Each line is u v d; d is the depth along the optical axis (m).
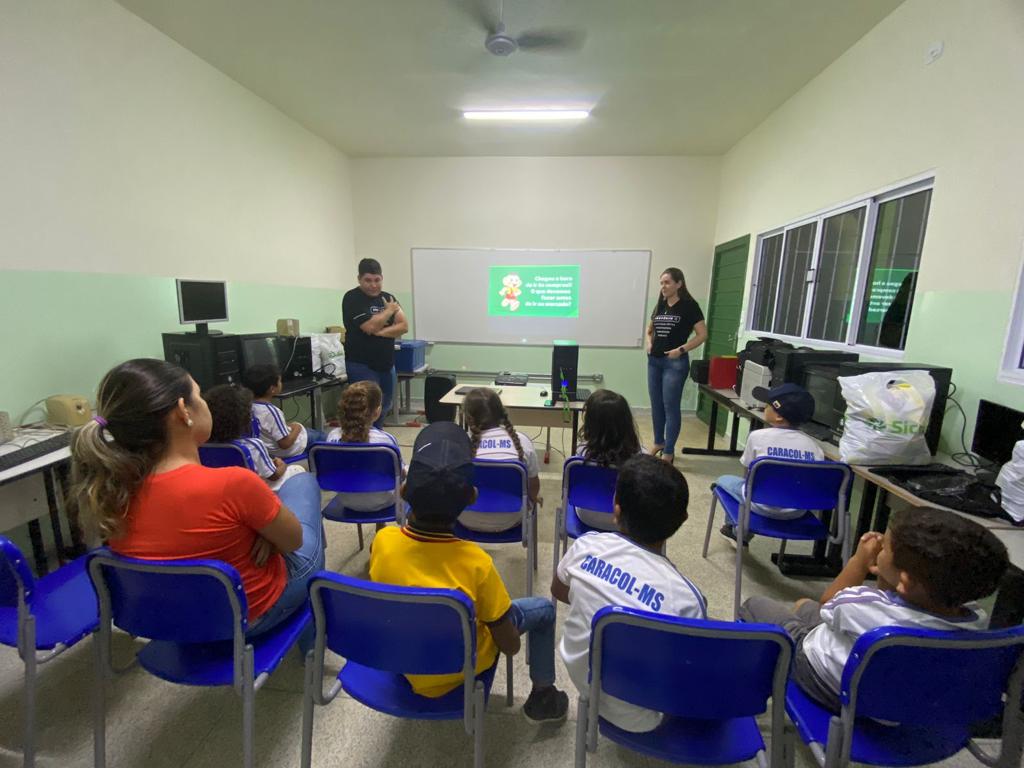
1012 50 1.72
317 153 4.52
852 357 2.51
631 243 5.10
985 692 0.86
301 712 1.42
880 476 1.73
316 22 2.62
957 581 0.85
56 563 2.09
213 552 1.00
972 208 1.89
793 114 3.41
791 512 1.93
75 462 0.96
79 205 2.31
